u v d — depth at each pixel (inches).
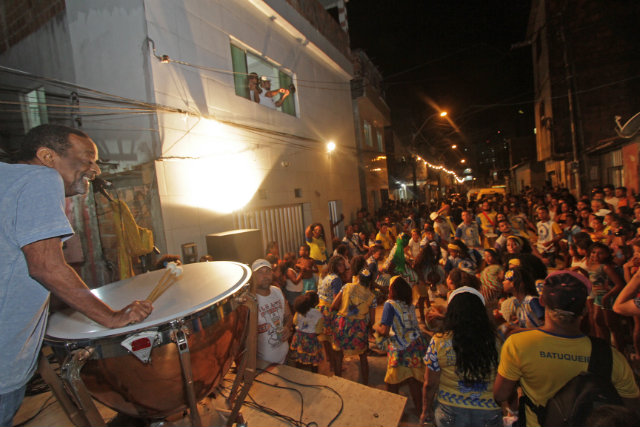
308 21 418.6
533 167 1209.4
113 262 220.8
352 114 595.2
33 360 55.3
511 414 108.8
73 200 210.5
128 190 220.2
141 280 81.7
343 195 523.5
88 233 214.1
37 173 52.0
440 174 1818.4
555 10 660.1
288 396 98.7
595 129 639.1
